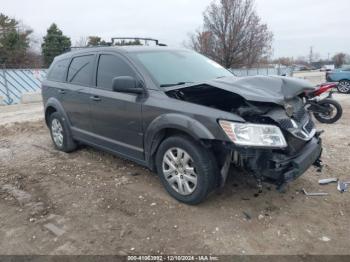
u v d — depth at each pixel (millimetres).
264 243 3027
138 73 4078
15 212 3670
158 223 3359
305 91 3826
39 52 43219
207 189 3447
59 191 4164
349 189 4062
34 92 16594
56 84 5582
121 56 4363
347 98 13961
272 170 3203
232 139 3141
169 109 3596
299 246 2982
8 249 3008
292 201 3766
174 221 3385
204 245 3004
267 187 4062
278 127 3246
